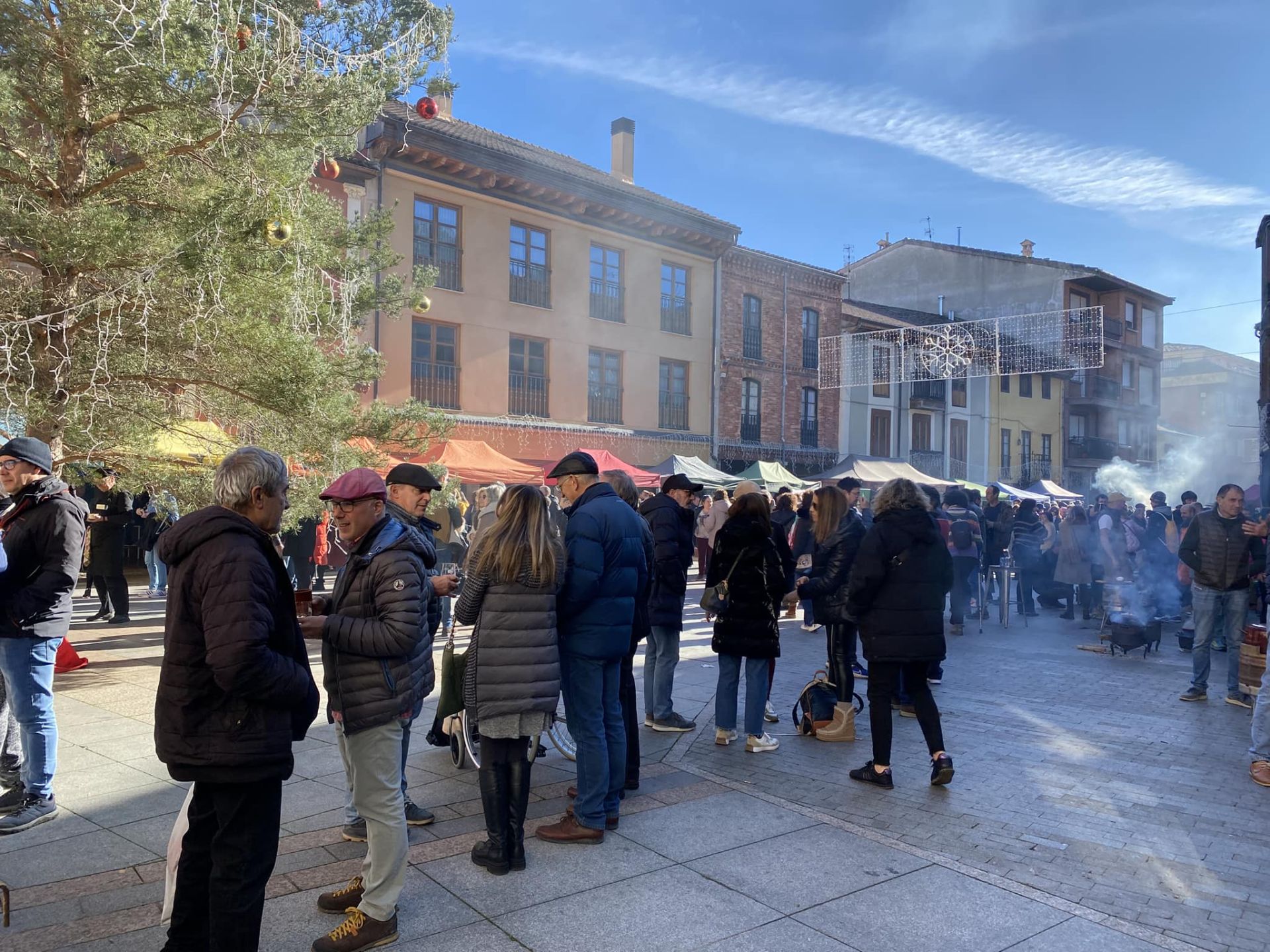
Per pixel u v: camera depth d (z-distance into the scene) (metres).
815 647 9.89
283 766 2.59
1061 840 4.21
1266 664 5.11
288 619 2.67
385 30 7.66
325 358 8.58
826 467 31.19
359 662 3.11
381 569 3.12
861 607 4.99
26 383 7.07
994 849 4.10
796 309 30.41
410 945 3.08
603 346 24.62
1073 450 43.81
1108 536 10.84
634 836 4.16
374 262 10.44
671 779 5.09
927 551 4.95
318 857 3.84
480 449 15.38
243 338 7.93
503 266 22.34
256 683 2.46
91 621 10.44
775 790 4.91
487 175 21.61
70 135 7.52
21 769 4.39
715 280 27.70
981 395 38.72
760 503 5.65
